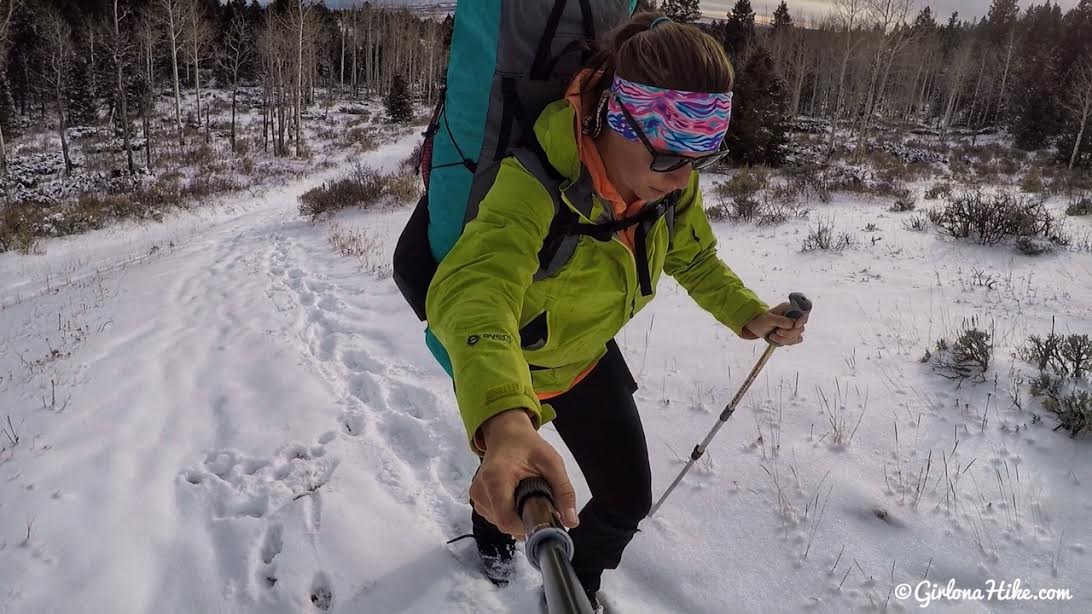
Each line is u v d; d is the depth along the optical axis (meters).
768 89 20.80
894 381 3.97
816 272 7.01
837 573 2.39
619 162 1.38
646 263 1.60
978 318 5.11
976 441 3.24
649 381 4.14
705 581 2.40
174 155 32.44
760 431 3.41
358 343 5.07
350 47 72.88
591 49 1.48
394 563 2.49
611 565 2.08
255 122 46.59
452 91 1.57
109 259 12.34
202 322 5.80
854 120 42.50
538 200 1.34
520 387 1.00
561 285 1.49
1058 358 3.89
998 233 7.86
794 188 14.16
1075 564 2.38
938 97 62.00
